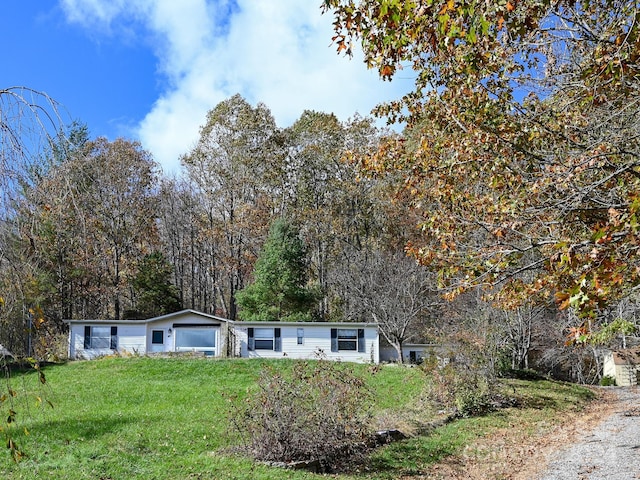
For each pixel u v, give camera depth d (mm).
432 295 34625
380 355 36562
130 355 32312
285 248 38438
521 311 28562
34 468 10562
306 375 14102
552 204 8172
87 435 13852
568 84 8547
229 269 43594
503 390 22656
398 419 17531
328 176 46812
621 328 14070
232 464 11617
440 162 9508
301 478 11125
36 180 4785
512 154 8766
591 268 5816
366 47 7293
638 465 12875
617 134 8359
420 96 9812
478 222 8758
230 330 33625
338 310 40875
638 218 5887
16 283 4676
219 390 22766
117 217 37719
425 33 7066
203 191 46062
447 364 20547
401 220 37031
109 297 39750
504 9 6762
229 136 46281
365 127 45250
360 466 12734
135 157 38875
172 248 47250
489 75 8805
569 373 39031
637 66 7512
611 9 8445
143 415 16875
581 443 15781
